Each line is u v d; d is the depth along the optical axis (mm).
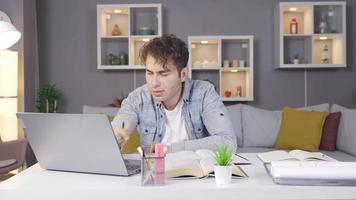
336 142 3355
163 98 1229
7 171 2846
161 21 4117
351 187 867
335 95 4387
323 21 4180
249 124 3584
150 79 1217
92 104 4418
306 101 4391
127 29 4324
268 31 4391
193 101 1480
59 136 1045
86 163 1055
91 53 4406
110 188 874
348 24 4371
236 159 1285
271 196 869
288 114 3494
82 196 877
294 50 4367
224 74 4359
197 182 936
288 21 4336
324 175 870
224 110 1438
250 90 4141
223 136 1334
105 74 4422
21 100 3852
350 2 4355
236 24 4398
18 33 3121
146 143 1508
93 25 4395
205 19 4395
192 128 1492
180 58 1212
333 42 4293
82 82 4418
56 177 1017
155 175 905
